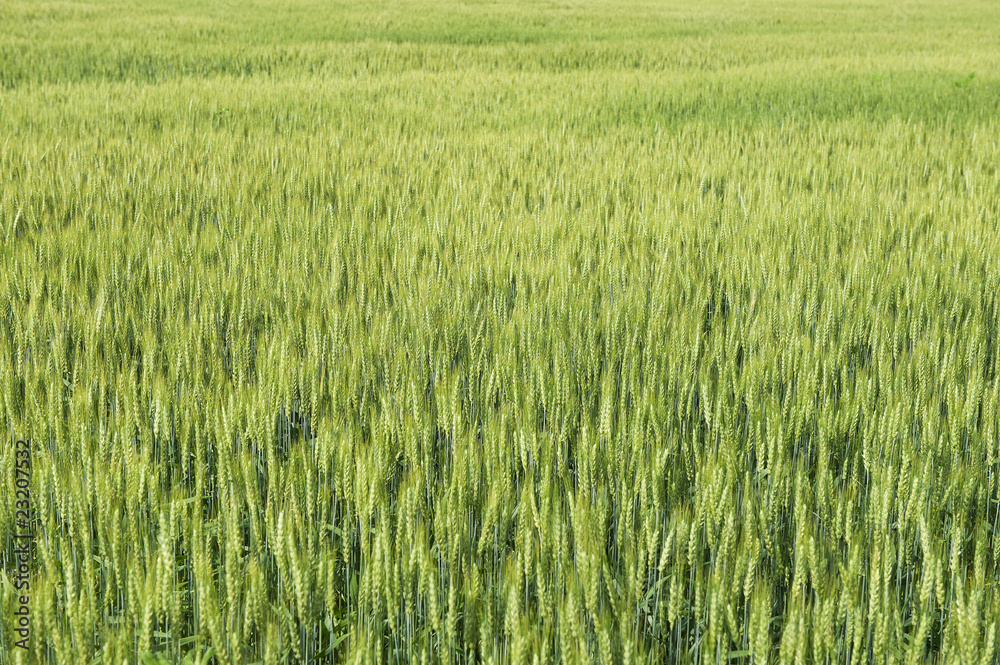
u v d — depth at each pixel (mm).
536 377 3898
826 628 2482
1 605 2441
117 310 4730
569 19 34750
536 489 3486
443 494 3311
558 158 10773
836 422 3770
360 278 5520
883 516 3014
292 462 3127
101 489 2867
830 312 4965
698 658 2795
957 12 42938
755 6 45438
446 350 4512
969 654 2447
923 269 5883
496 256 5969
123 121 13258
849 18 38500
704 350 4598
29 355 4379
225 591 2965
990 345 5152
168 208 7742
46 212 7082
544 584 2609
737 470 3402
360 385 4113
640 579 2646
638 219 7496
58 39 23312
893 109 15633
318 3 38375
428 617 2689
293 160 10086
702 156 10930
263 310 5082
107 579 2764
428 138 11977
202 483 3240
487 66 22281
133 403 3518
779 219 7453
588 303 4879
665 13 39031
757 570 2811
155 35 24875
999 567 3084
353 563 3166
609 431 3480
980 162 10898
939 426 3771
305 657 2695
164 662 2605
